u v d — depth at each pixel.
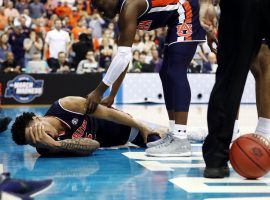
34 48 11.30
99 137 4.18
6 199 2.11
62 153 3.80
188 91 3.75
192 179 2.96
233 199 2.49
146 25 3.84
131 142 4.35
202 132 4.62
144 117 7.62
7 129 5.72
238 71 2.86
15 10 12.17
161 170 3.26
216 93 2.90
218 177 2.97
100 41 12.10
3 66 10.65
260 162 2.83
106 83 3.68
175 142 3.77
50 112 3.91
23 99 10.42
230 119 2.91
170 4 3.76
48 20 12.34
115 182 2.90
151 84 11.23
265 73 3.16
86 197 2.54
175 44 3.77
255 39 2.86
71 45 11.48
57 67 11.00
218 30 2.92
